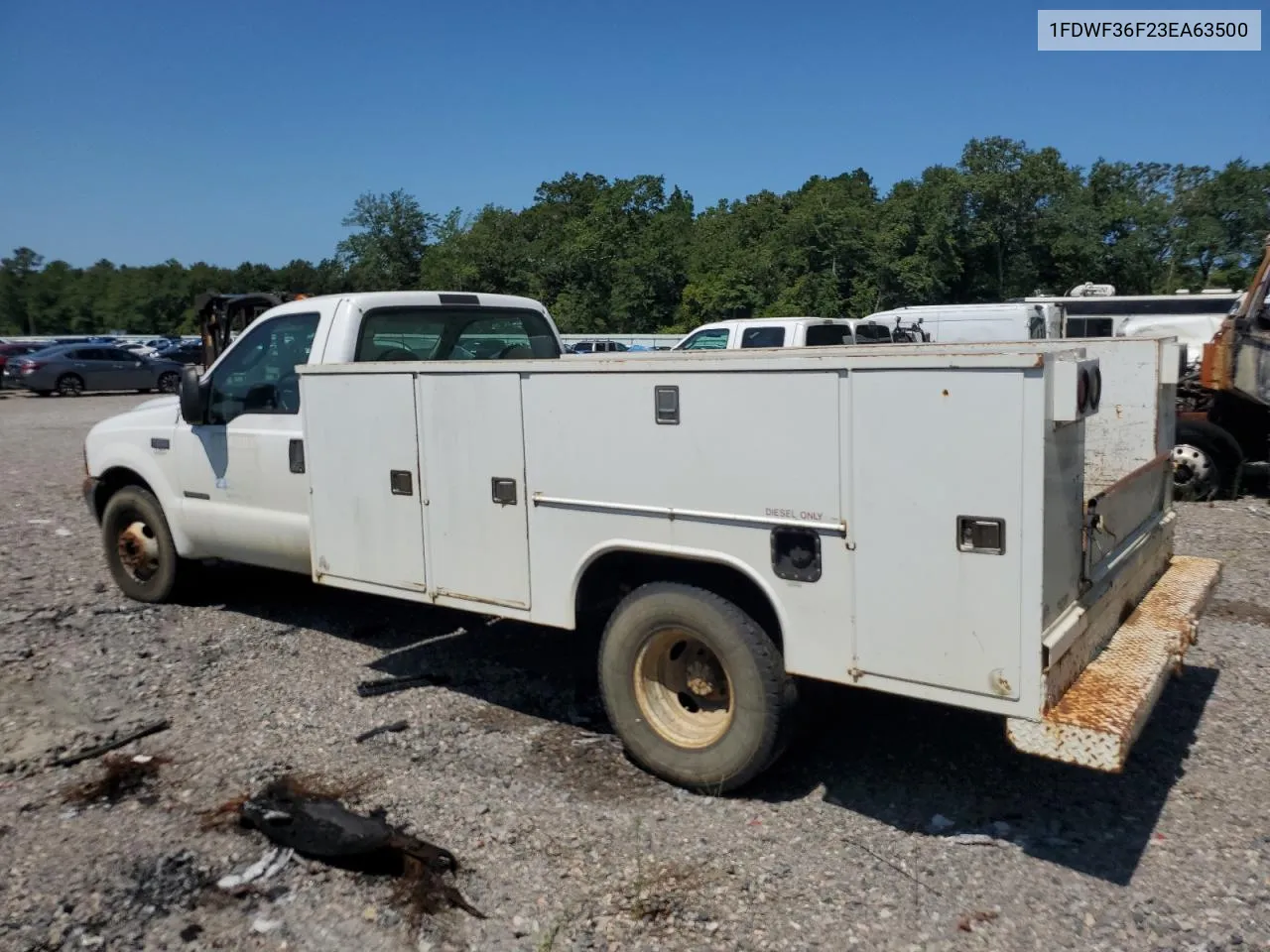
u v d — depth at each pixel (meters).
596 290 63.91
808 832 3.97
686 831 4.00
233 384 6.38
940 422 3.41
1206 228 63.12
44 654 6.23
